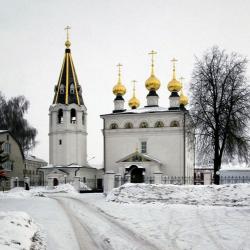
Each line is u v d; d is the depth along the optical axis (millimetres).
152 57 77250
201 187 33781
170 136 68125
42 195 47594
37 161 100875
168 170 67500
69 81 78188
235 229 18328
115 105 76500
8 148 65688
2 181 62719
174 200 32812
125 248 14555
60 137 76250
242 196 31172
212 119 44969
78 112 77125
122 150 70125
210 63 45906
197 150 45938
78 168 73750
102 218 23375
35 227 18719
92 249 14305
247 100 44344
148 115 69625
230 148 45312
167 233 17906
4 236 14766
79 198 41500
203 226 19531
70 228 19172
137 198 34438
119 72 77938
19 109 82562
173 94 73500
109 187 45656
